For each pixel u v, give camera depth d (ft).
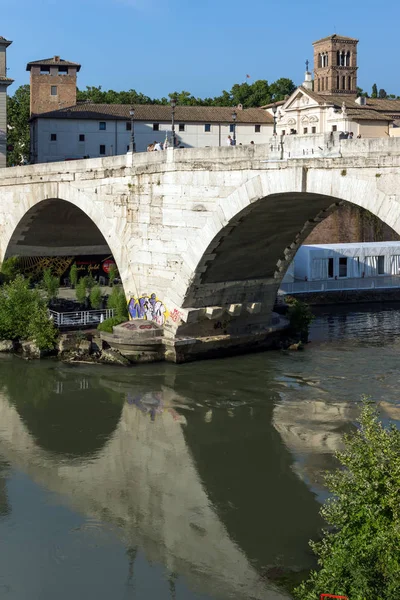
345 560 62.49
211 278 143.74
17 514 88.53
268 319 160.35
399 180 99.55
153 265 147.95
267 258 148.05
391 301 231.71
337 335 176.86
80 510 89.45
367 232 279.69
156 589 73.67
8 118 387.55
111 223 157.99
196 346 148.46
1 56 268.21
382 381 135.85
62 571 76.79
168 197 141.49
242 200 124.67
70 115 301.63
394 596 58.39
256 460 102.94
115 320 153.58
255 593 72.64
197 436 111.65
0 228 215.10
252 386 133.59
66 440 110.73
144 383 135.74
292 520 86.28
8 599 72.13
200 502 91.30
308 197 120.37
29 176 191.31
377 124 291.38
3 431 114.32
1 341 157.17
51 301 188.14
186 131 309.63
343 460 68.95
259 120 316.60
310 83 406.41
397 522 62.03
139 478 98.12
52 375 141.38
